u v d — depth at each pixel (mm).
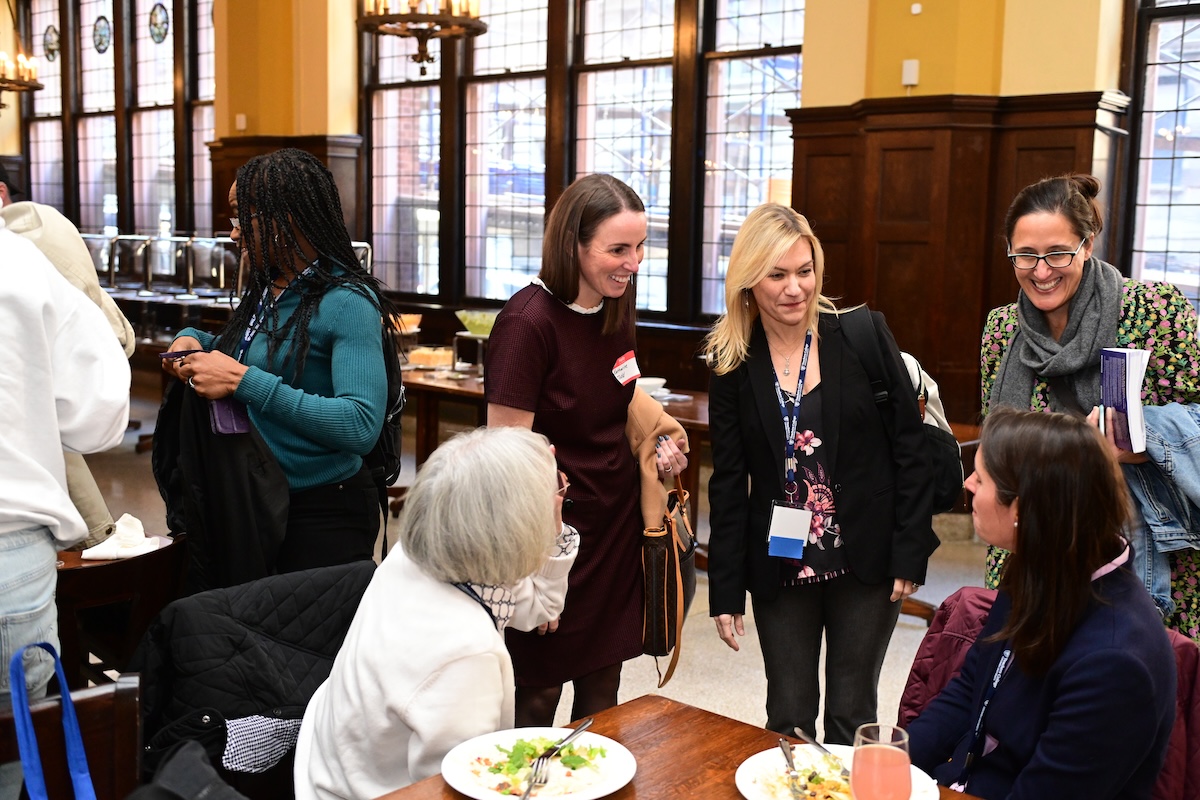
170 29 11008
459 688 1578
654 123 7668
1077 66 5406
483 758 1518
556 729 1621
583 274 2256
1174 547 2186
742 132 7254
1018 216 2330
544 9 8211
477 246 8789
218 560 2221
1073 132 5430
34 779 1263
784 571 2393
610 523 2381
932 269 5730
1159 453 2148
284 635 1889
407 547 1647
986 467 1651
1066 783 1547
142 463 7219
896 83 5785
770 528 2338
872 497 2357
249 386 2137
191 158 10914
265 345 2266
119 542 2596
